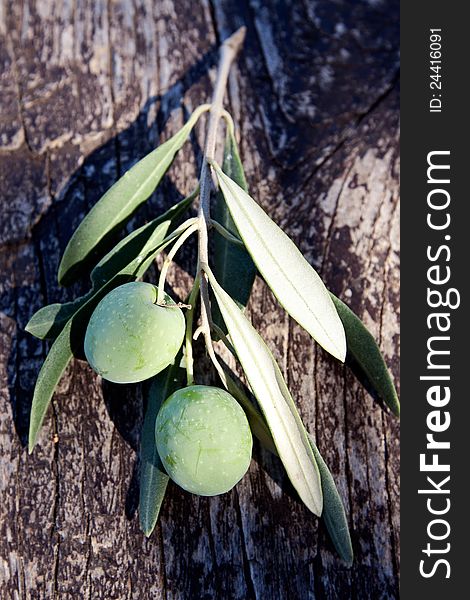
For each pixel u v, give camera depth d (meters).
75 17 0.30
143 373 0.20
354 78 0.30
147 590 0.23
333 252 0.27
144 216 0.26
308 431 0.24
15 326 0.25
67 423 0.24
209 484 0.20
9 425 0.24
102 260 0.22
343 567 0.23
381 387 0.23
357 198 0.28
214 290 0.21
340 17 0.31
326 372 0.25
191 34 0.30
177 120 0.28
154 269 0.26
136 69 0.29
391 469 0.24
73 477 0.23
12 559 0.23
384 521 0.24
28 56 0.29
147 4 0.31
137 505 0.23
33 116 0.28
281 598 0.23
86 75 0.29
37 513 0.23
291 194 0.28
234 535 0.23
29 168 0.27
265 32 0.31
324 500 0.22
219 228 0.23
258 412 0.23
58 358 0.22
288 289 0.21
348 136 0.29
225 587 0.23
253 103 0.29
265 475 0.24
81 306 0.22
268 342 0.25
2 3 0.30
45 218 0.27
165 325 0.20
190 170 0.27
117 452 0.24
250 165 0.28
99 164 0.28
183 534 0.23
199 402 0.20
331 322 0.21
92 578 0.23
